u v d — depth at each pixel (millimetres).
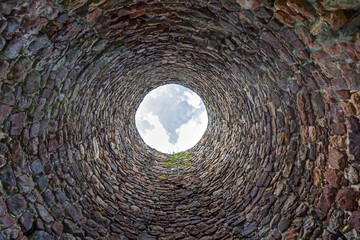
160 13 2199
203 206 4047
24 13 1502
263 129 3363
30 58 1865
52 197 2615
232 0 1782
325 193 2289
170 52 3330
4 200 2021
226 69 3281
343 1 1280
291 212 2682
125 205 3863
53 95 2398
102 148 4090
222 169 4469
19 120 2086
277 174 3023
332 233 2186
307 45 1799
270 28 1915
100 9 1914
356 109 1829
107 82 3529
